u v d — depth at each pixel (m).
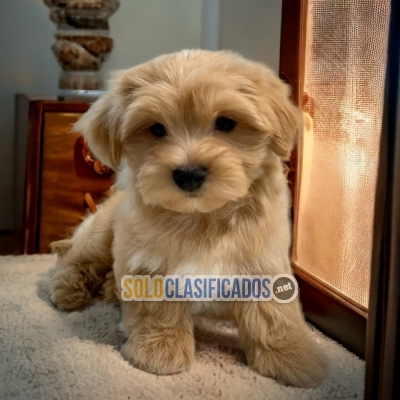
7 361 1.11
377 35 1.12
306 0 1.34
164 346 1.10
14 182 2.33
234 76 1.03
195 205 1.01
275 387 1.04
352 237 1.25
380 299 0.77
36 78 2.32
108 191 1.79
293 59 1.39
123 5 2.35
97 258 1.45
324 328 1.33
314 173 1.39
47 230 1.89
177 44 2.42
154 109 1.01
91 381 1.03
